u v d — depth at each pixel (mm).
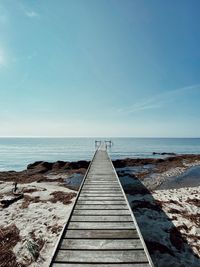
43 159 53062
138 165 33031
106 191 10516
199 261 7637
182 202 14266
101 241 5613
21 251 7875
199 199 15195
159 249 8195
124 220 6945
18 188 17125
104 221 6859
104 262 4734
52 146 118250
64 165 32125
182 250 8320
